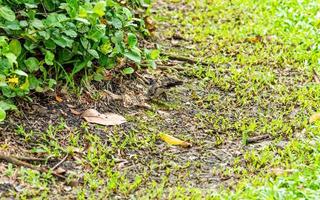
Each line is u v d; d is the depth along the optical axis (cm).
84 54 739
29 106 693
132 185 598
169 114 750
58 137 661
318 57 909
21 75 679
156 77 823
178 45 934
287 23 1025
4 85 644
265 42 958
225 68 873
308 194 573
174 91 802
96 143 666
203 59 893
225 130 725
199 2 1117
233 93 811
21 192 568
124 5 887
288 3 1090
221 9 1086
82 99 731
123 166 639
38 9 741
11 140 639
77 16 707
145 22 937
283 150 674
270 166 648
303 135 709
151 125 721
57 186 588
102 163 635
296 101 791
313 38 966
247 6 1102
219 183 620
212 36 977
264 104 785
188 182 620
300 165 632
